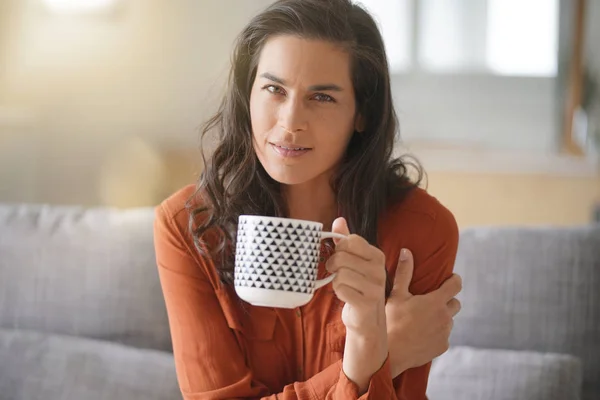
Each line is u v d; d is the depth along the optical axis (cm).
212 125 138
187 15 348
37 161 351
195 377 135
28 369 172
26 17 349
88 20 349
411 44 362
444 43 361
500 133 360
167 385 169
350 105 123
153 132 352
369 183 132
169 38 349
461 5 359
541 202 337
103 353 174
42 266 184
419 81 362
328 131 119
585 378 169
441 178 342
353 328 115
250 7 346
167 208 139
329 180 134
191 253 136
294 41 118
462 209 341
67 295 181
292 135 117
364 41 125
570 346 170
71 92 352
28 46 350
